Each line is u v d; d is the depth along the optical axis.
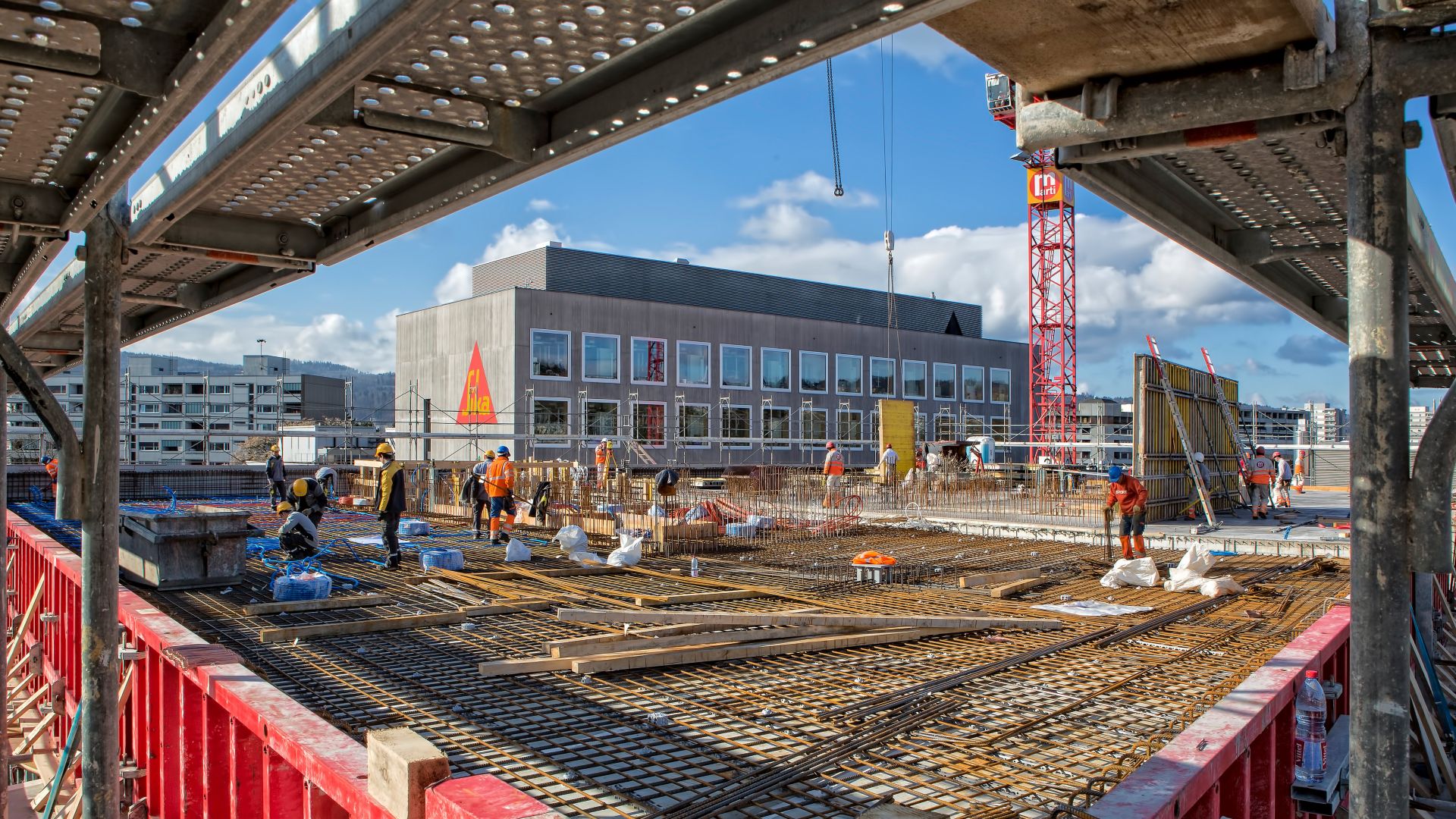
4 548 5.13
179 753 6.34
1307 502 26.70
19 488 24.19
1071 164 3.36
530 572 12.79
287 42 2.55
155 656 6.67
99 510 4.39
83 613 4.38
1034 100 3.15
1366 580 2.64
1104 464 39.00
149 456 95.06
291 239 4.39
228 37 2.27
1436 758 7.56
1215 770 4.36
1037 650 7.96
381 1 2.07
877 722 5.88
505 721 5.94
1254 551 15.55
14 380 4.14
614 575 13.06
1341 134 2.81
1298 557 14.80
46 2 2.39
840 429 55.75
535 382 45.25
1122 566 12.06
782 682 6.97
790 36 2.25
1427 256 4.69
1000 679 7.03
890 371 58.19
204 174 3.20
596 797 4.68
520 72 2.68
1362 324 2.66
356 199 3.84
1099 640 8.40
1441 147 2.98
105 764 4.46
